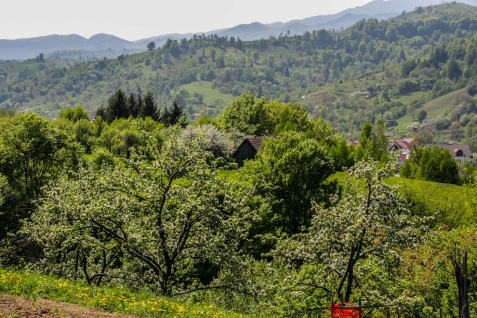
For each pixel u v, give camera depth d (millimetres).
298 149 52562
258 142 92562
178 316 16469
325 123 121500
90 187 24859
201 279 37094
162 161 24641
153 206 24797
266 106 130375
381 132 106500
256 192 50812
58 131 53188
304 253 24875
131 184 24734
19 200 41906
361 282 25078
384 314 26531
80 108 138750
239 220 25859
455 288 29281
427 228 24312
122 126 107625
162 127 112938
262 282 27891
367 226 23406
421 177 85188
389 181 57281
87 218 23406
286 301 24016
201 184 24859
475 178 51250
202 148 25859
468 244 23125
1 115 133875
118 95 140000
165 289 23891
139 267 26281
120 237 24156
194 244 24734
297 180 51438
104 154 56500
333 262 23812
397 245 24203
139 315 15930
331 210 25469
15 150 49625
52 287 17109
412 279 25328
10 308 13961
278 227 49719
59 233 23875
